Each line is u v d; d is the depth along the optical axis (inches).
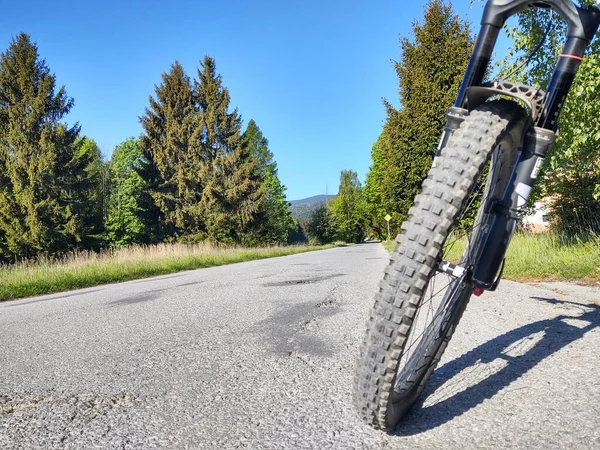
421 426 66.8
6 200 1103.0
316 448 62.4
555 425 64.6
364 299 199.9
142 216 1578.5
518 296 178.5
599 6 67.7
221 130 1600.6
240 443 65.6
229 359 111.8
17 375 108.3
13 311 256.8
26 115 1196.5
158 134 1592.0
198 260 716.0
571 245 309.4
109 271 521.7
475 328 126.0
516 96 60.9
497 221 63.3
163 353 121.3
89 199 1278.3
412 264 54.4
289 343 125.0
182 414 78.0
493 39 65.2
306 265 497.4
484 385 81.6
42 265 552.7
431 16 759.7
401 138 822.5
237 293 251.0
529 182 62.0
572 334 113.3
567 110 249.0
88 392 92.4
